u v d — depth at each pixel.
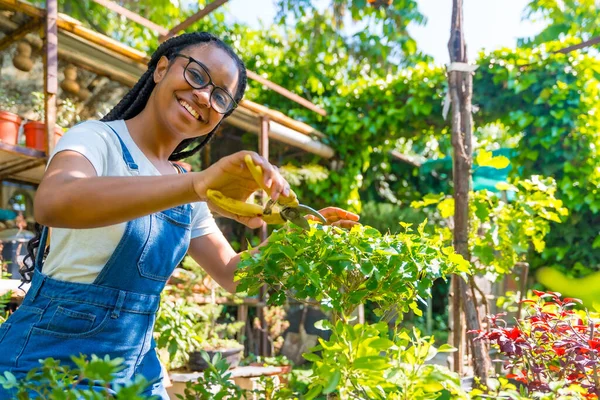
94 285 1.24
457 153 3.48
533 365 1.65
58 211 0.99
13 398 1.02
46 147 3.61
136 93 1.53
